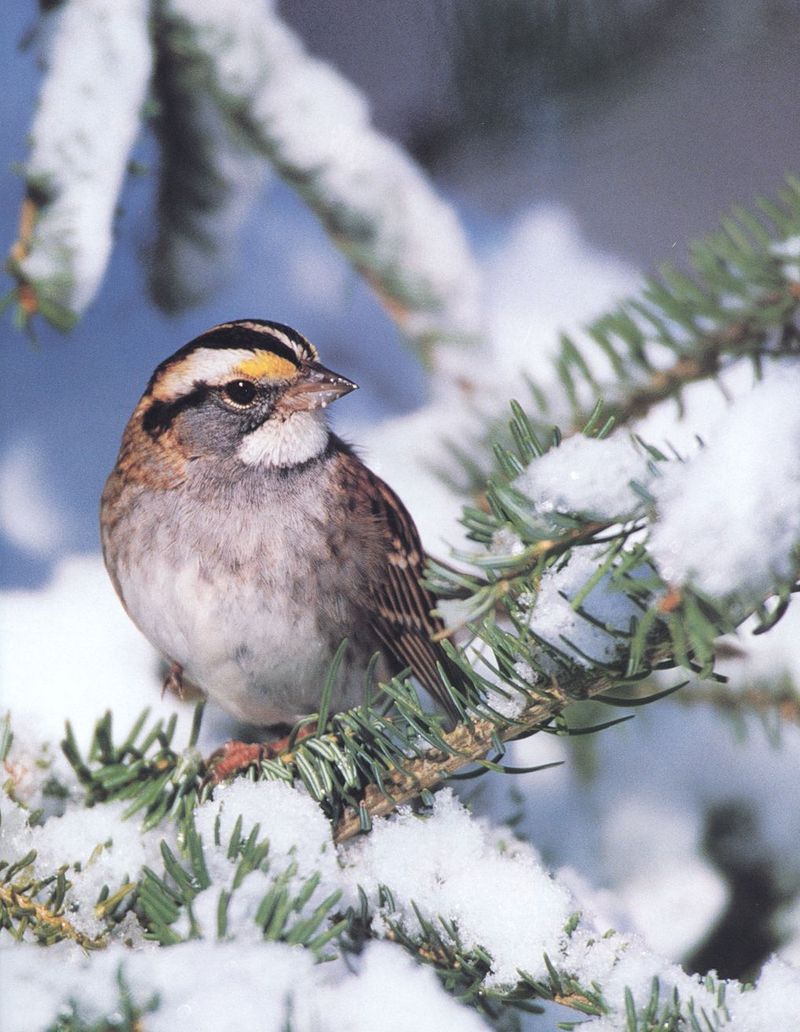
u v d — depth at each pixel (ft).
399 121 35.32
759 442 14.64
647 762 28.55
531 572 16.02
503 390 28.91
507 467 16.21
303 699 26.63
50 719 29.48
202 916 15.80
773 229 19.43
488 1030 17.80
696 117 40.09
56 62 24.54
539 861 22.07
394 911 18.11
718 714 26.13
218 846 16.99
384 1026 16.47
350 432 33.40
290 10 36.40
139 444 27.12
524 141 35.32
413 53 35.29
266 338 27.45
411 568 27.58
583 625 16.75
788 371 15.25
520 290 37.88
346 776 19.77
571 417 22.52
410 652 27.45
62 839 19.97
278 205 39.14
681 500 14.75
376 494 27.37
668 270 20.06
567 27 30.94
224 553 25.86
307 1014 15.05
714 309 19.81
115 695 30.09
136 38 24.77
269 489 26.30
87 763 21.40
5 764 21.80
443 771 18.89
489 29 31.30
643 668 16.62
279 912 15.60
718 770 28.50
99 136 24.27
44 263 24.16
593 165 39.91
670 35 31.32
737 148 42.91
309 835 18.56
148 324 36.68
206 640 25.91
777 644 25.58
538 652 17.20
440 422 29.50
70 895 18.95
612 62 31.65
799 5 31.94
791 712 25.63
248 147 27.81
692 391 26.91
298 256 38.50
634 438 15.89
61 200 24.12
